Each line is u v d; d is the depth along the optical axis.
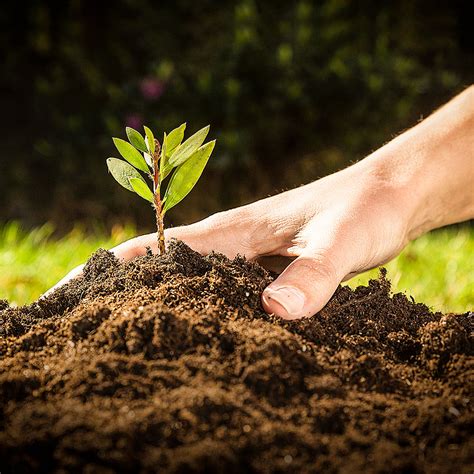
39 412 0.38
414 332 0.45
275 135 1.12
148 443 0.38
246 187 1.14
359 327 0.44
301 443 0.38
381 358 0.42
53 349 0.42
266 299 0.44
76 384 0.39
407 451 0.38
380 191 0.50
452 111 0.54
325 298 0.45
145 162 0.47
